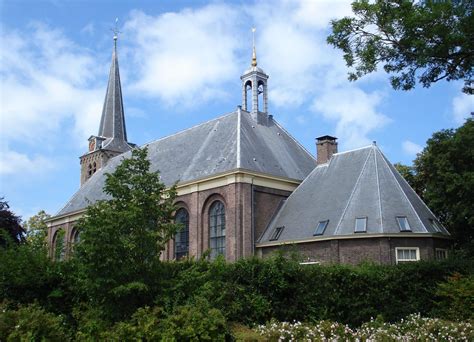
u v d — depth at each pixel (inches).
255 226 1440.7
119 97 2716.5
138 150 713.6
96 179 2310.5
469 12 755.4
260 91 1817.2
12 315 568.7
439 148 1314.0
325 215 1316.4
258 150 1585.9
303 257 979.3
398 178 1344.7
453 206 1254.3
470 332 674.2
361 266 877.2
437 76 872.3
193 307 609.9
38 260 713.0
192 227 1550.2
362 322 794.2
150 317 582.9
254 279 756.6
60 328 595.2
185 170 1669.5
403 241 1186.6
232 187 1446.9
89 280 626.2
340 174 1424.7
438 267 881.5
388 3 796.0
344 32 845.2
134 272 639.8
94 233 613.3
